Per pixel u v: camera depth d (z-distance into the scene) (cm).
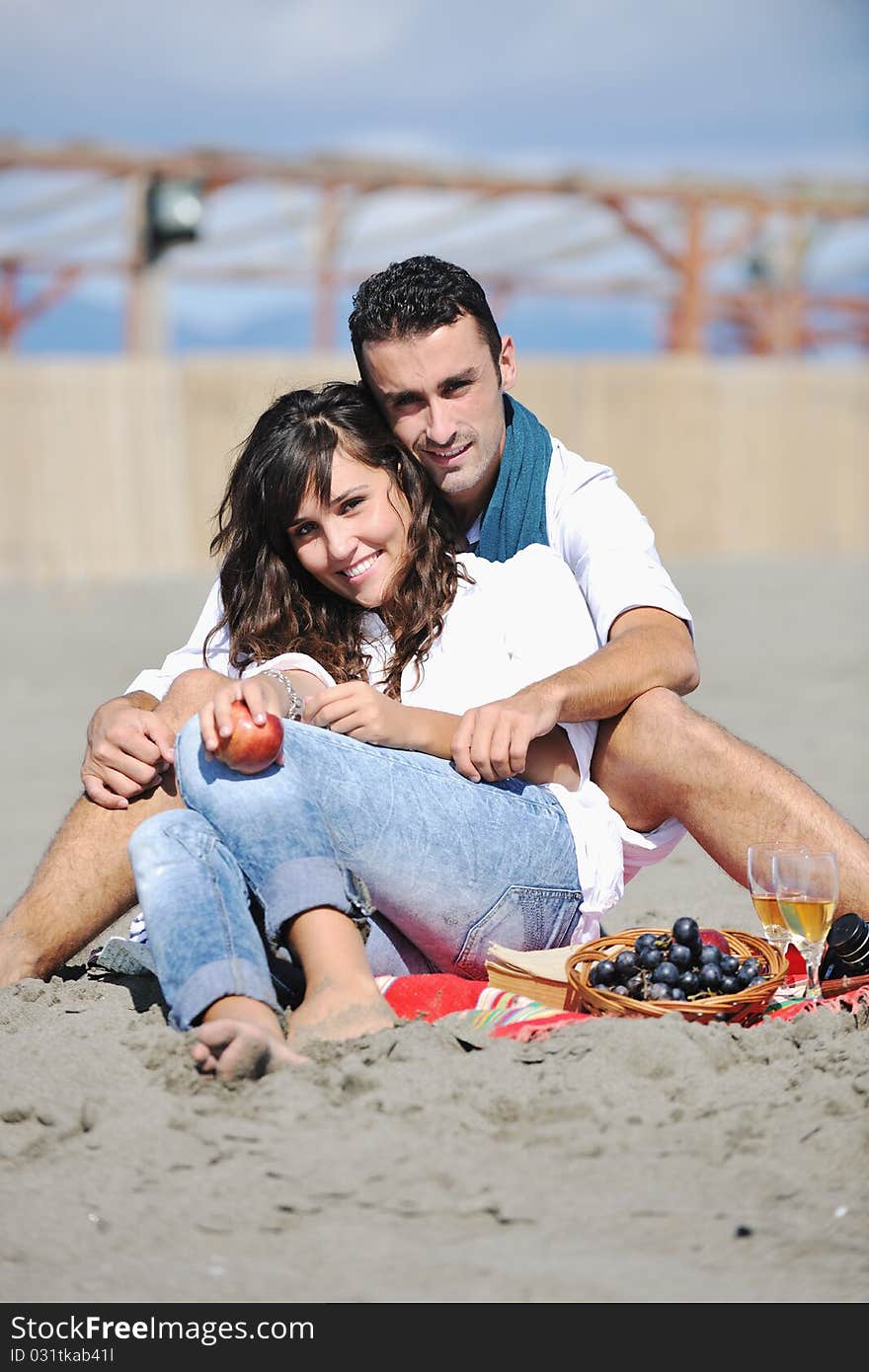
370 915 434
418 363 500
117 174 3250
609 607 508
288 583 519
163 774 482
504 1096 380
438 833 447
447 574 509
